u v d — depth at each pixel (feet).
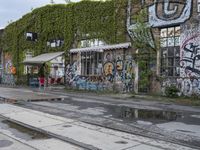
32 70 126.72
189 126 35.06
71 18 104.83
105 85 90.38
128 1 84.12
